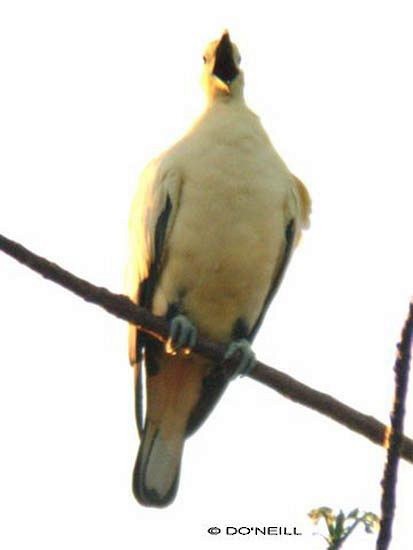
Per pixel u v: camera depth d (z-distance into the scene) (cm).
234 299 1244
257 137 1244
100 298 1048
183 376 1280
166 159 1241
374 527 798
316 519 800
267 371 1134
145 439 1308
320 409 1061
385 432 1031
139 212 1261
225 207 1212
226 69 1340
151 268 1253
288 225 1272
